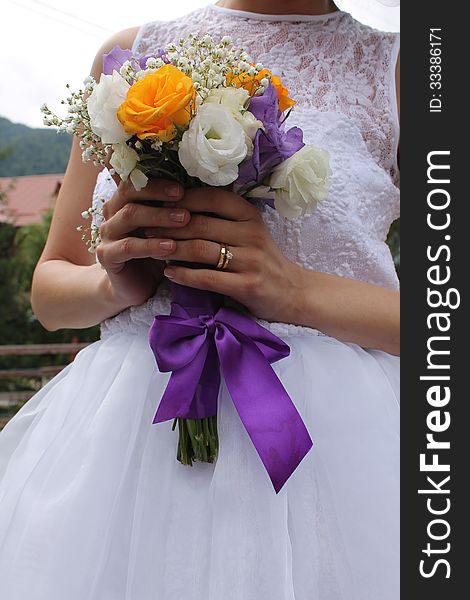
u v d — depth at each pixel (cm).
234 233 100
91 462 101
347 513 99
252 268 101
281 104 100
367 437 104
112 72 102
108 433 103
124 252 100
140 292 111
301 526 97
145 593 94
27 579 96
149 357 108
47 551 97
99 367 114
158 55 101
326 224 113
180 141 90
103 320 123
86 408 111
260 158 94
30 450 112
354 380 107
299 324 108
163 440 102
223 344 98
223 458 97
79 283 125
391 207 123
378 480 102
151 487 99
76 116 99
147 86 89
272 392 97
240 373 98
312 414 104
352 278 117
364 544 98
